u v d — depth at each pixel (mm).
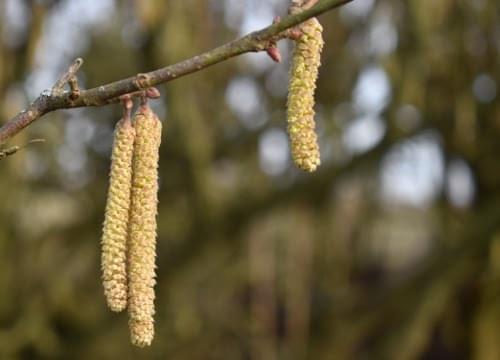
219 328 8289
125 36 6801
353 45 7266
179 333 8094
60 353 7750
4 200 7105
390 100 7195
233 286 8742
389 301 7895
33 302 7699
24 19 6141
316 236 8562
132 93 2334
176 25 6156
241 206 7914
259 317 8617
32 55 6074
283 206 7957
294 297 8516
